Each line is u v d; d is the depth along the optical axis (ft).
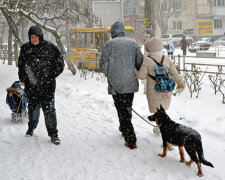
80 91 33.76
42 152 17.07
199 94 29.55
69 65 48.78
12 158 16.42
